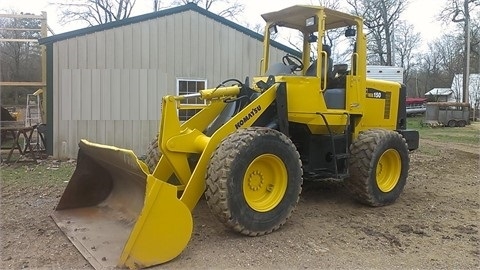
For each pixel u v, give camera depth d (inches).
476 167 383.6
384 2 1294.3
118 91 409.1
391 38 1314.0
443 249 177.0
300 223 204.2
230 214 171.9
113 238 173.8
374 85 254.5
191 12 419.8
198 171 176.7
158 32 412.8
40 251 164.6
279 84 208.4
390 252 172.2
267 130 185.9
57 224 191.3
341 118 227.9
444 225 208.8
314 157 234.4
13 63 1071.0
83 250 161.9
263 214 182.9
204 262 156.5
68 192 209.9
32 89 1079.0
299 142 238.1
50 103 401.1
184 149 182.2
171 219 155.0
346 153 230.2
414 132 283.7
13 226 193.2
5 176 315.3
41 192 263.3
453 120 946.1
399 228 202.2
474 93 1435.8
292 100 214.8
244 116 194.4
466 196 270.2
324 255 166.9
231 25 431.2
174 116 180.7
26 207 226.4
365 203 237.0
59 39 394.9
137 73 410.3
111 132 409.7
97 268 146.9
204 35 424.8
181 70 420.5
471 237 191.9
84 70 402.0
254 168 185.6
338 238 186.1
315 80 216.4
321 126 224.5
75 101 402.6
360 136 235.9
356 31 239.8
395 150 244.8
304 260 161.5
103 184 215.5
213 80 430.0
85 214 204.1
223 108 219.1
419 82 1870.1
